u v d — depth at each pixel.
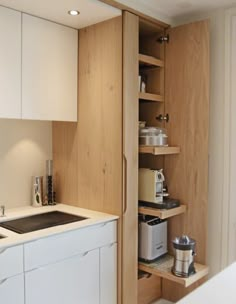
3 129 2.36
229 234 2.40
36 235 1.81
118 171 2.24
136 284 2.36
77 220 2.15
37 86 2.17
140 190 2.49
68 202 2.58
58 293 1.92
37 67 2.16
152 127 2.55
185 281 2.20
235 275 1.25
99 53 2.30
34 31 2.14
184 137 2.51
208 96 2.37
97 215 2.26
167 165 2.62
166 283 2.66
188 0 2.26
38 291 1.82
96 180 2.38
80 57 2.41
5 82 2.00
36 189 2.51
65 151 2.58
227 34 2.37
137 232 2.36
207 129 2.39
